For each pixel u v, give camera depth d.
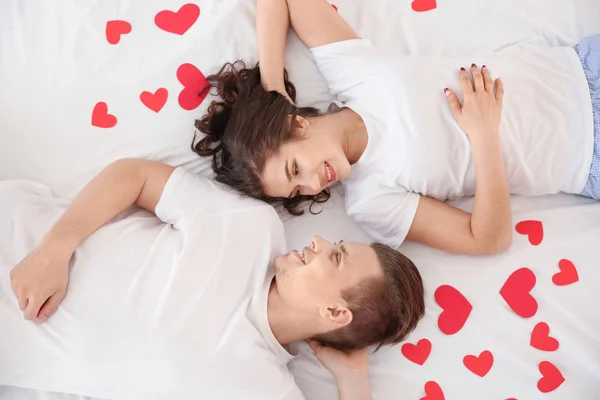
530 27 1.50
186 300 1.19
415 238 1.40
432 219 1.36
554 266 1.37
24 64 1.41
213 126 1.38
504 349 1.31
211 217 1.27
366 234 1.44
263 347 1.22
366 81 1.37
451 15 1.49
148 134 1.41
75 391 1.20
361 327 1.22
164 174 1.31
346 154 1.38
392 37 1.50
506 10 1.49
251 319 1.23
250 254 1.26
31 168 1.39
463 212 1.37
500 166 1.31
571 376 1.28
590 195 1.44
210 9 1.46
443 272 1.38
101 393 1.19
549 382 1.28
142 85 1.42
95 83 1.41
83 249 1.22
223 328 1.20
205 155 1.41
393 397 1.29
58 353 1.17
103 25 1.43
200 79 1.43
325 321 1.23
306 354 1.35
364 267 1.21
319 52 1.42
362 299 1.20
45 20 1.44
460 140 1.33
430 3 1.49
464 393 1.29
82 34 1.43
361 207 1.39
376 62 1.36
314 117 1.36
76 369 1.17
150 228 1.29
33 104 1.40
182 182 1.29
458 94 1.35
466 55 1.50
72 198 1.38
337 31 1.42
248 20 1.45
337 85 1.42
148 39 1.44
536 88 1.37
